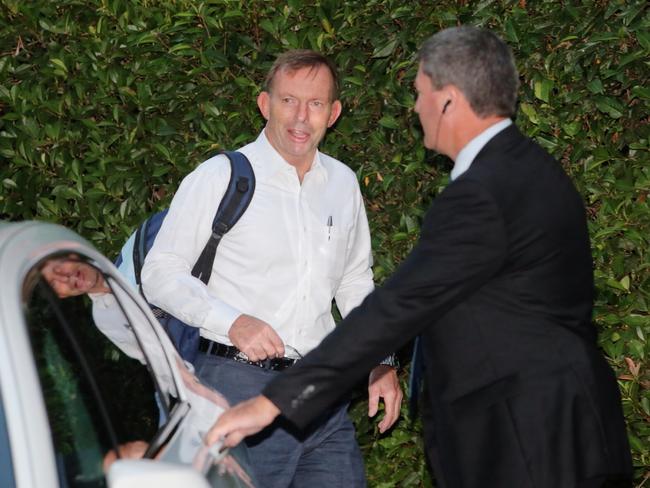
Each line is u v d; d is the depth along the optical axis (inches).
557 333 181.6
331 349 181.9
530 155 187.0
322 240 229.5
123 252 242.5
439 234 179.8
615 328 263.7
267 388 183.6
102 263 177.0
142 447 156.5
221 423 179.3
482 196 178.2
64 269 156.6
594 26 266.7
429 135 192.5
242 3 287.6
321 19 279.3
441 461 190.2
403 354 279.1
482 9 270.1
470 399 182.9
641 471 273.6
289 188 228.2
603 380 185.3
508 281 181.0
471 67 185.3
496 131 187.3
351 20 279.1
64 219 303.0
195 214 224.1
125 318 178.5
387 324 180.4
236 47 287.9
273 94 228.2
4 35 308.3
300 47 281.7
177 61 291.4
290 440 226.1
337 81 232.7
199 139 291.0
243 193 223.9
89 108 299.1
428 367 190.1
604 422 182.4
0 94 302.0
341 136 279.7
